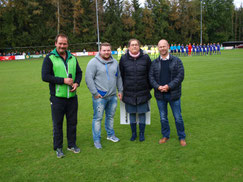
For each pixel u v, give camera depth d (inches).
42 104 250.8
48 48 1658.5
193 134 154.0
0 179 106.6
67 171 112.4
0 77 479.2
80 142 149.3
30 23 1680.6
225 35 2274.9
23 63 936.3
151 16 2020.2
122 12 1968.5
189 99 247.3
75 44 1712.6
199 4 2176.4
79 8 1766.7
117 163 118.8
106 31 1831.9
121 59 143.5
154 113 209.6
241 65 541.6
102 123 186.9
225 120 178.2
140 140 147.9
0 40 1556.3
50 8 1769.2
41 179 106.1
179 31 2187.5
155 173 108.0
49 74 119.8
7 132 167.3
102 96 137.1
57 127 126.9
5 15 1574.8
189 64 612.1
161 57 137.3
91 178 105.7
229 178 102.0
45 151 135.9
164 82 136.8
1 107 240.1
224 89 289.1
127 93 142.2
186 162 117.1
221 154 124.0
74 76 129.3
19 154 132.0
